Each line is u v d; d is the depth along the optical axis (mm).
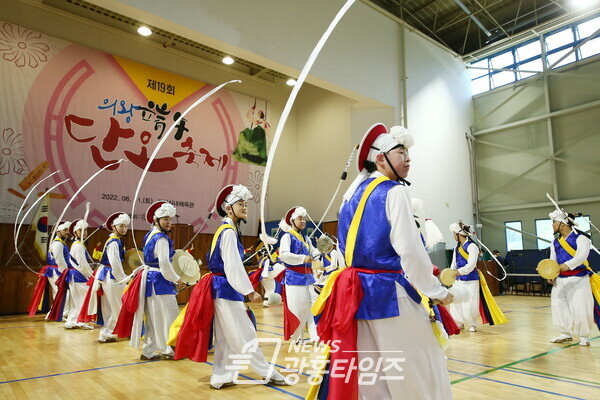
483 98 15430
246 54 8695
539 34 13953
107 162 10273
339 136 12938
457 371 3793
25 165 9227
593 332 6172
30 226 9102
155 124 11164
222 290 3232
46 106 9594
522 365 4023
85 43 10391
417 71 13023
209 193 11844
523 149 14250
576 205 12977
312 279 4926
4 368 4020
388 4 13297
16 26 9430
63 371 3883
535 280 12898
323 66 10023
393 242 1706
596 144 12789
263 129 13352
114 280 5535
